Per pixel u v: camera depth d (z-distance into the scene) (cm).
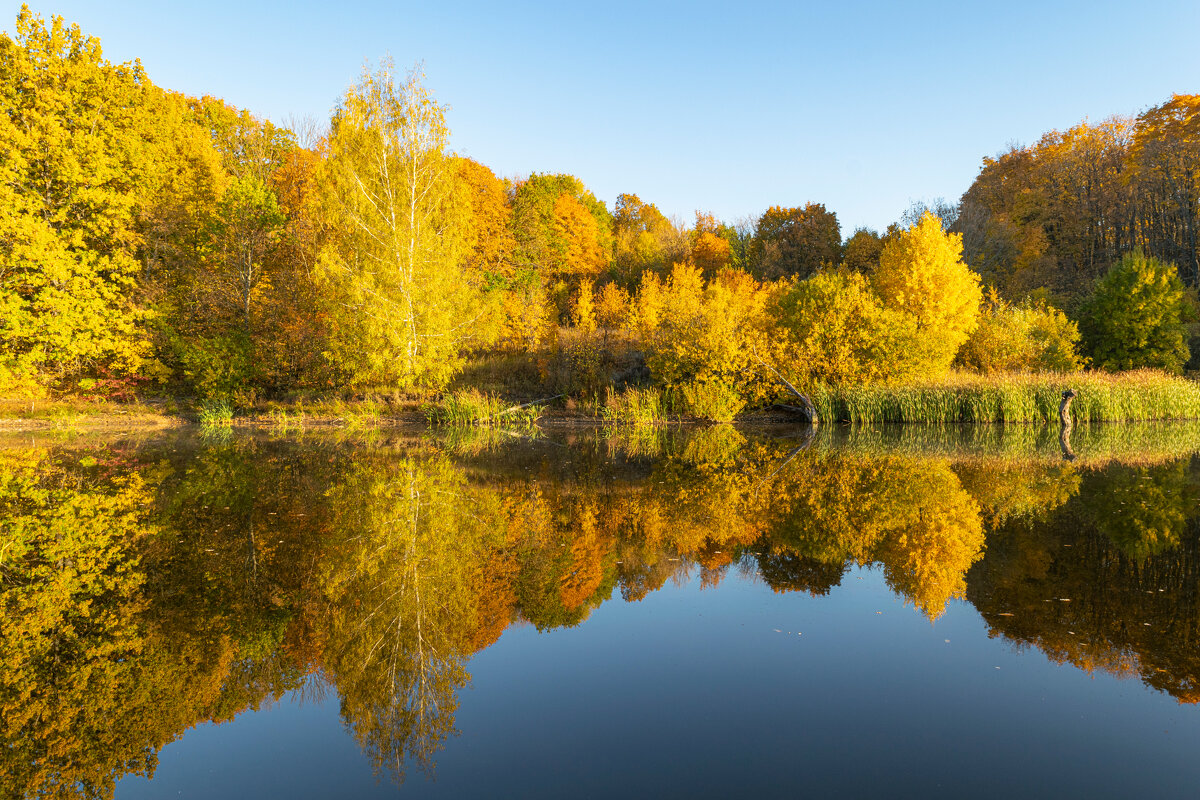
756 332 2202
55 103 1991
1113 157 4244
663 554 671
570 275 4703
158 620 504
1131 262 2928
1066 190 4291
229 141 3312
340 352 2119
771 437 1748
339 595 557
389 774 307
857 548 679
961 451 1420
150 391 2312
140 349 2116
